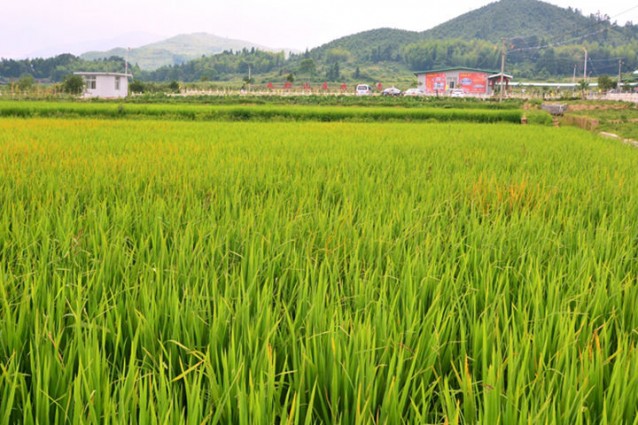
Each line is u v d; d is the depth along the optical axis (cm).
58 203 630
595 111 4344
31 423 241
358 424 233
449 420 241
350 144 1379
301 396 269
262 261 428
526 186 784
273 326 310
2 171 795
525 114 3247
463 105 4984
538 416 228
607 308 375
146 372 285
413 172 898
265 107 3397
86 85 6316
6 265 447
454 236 521
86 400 256
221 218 587
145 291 356
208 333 328
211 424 240
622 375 270
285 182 796
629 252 488
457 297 357
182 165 920
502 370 263
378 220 556
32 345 311
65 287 371
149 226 555
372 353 279
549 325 323
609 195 755
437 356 300
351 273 423
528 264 447
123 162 938
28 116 2945
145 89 7062
